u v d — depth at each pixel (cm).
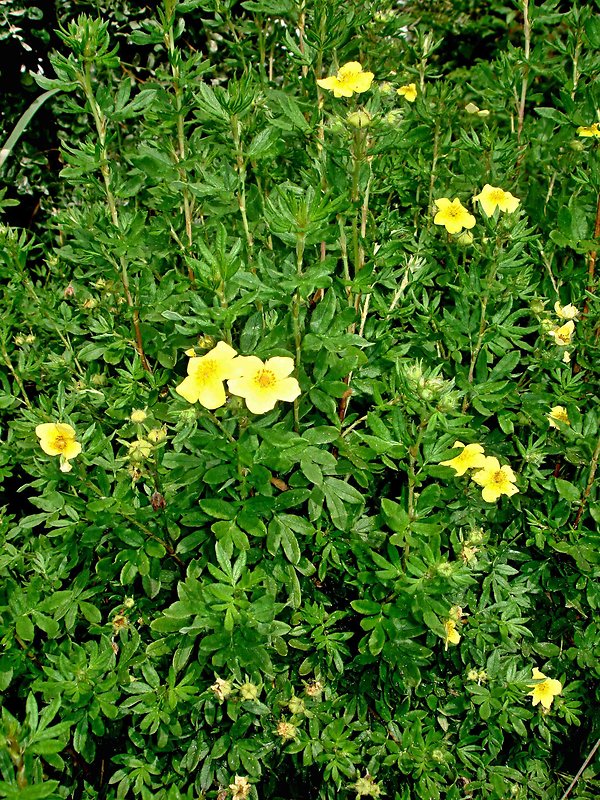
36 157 82
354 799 46
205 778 45
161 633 45
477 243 56
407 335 50
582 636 50
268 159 54
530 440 49
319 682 46
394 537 40
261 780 48
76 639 49
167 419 47
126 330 50
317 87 54
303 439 40
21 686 46
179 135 50
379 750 45
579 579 49
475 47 100
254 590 43
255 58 69
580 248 52
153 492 45
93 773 48
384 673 45
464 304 50
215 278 39
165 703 43
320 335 42
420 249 54
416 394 40
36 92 82
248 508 41
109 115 47
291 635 48
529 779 50
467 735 47
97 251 49
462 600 48
